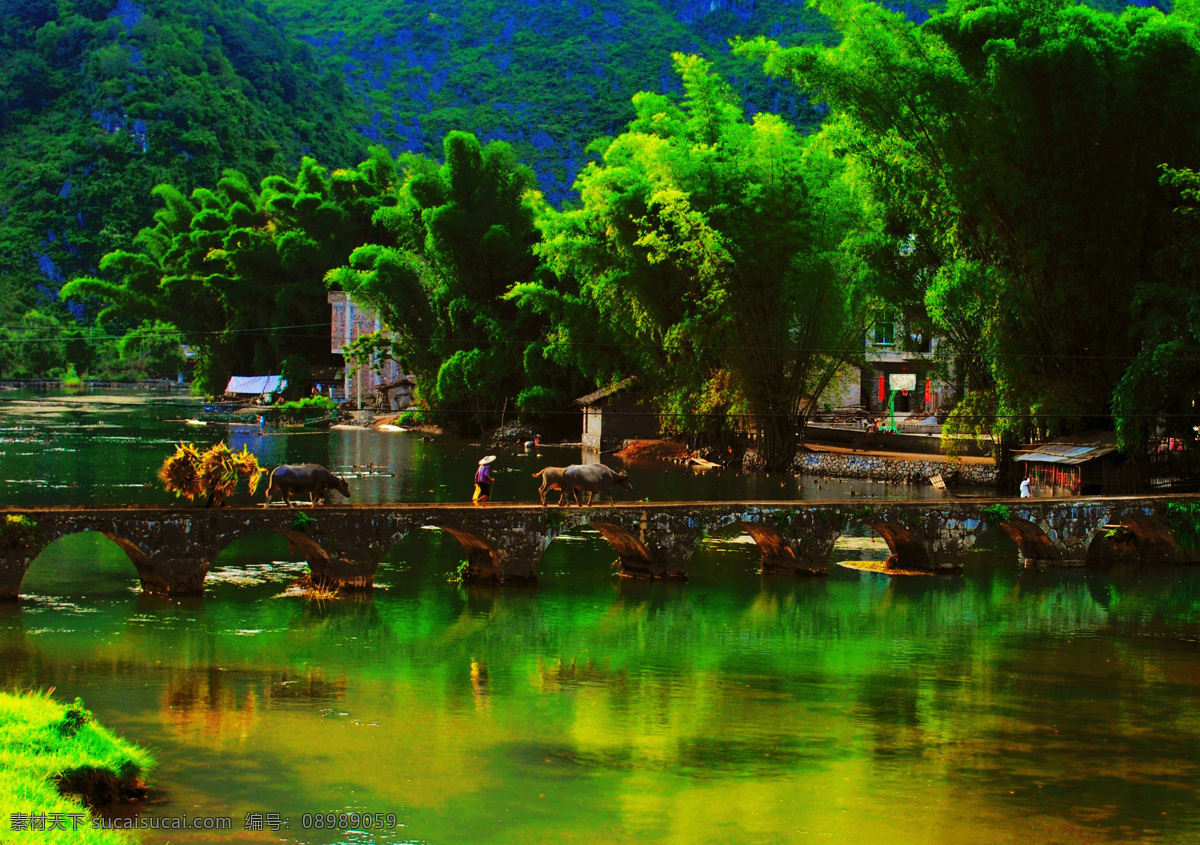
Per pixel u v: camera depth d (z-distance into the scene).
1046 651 26.41
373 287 95.94
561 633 26.73
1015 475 53.94
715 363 67.25
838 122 50.75
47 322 189.25
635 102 74.38
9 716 16.25
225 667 22.77
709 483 59.28
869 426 75.69
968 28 44.22
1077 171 43.50
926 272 52.97
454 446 82.62
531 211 96.06
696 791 16.88
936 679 23.78
